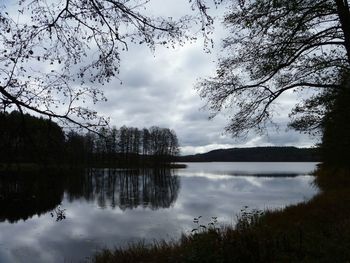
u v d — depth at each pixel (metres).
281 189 39.72
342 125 13.54
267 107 9.66
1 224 21.41
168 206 28.84
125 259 11.22
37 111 4.34
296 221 13.09
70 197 35.44
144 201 32.41
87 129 4.66
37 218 23.23
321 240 8.17
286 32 8.82
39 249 16.56
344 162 26.11
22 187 4.72
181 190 42.44
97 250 16.11
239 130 9.95
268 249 7.78
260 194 35.34
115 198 34.78
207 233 9.49
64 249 16.47
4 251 16.22
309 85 9.41
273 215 15.23
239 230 10.51
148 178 66.44
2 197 4.80
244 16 8.67
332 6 8.42
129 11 4.38
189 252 8.29
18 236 18.92
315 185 39.56
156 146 112.44
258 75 9.34
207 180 60.69
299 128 11.75
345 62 9.40
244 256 7.59
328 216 13.51
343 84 9.70
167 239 17.31
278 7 8.25
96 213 25.91
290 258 7.29
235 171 100.75
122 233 19.30
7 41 4.15
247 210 24.83
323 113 11.55
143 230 19.83
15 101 4.15
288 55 8.98
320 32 8.78
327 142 24.38
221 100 9.77
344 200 17.55
